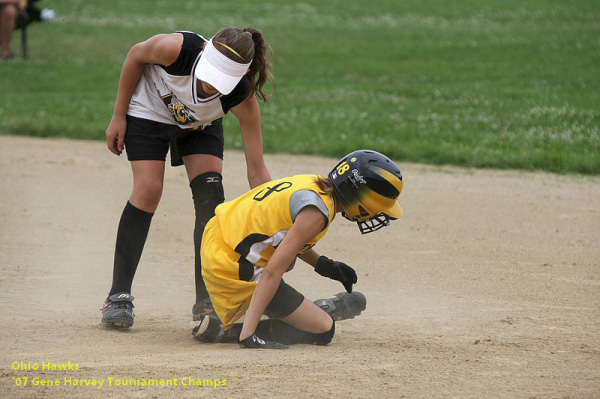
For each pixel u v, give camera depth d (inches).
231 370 576.4
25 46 3292.3
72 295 847.7
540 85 2559.1
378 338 694.5
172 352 641.6
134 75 721.6
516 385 554.9
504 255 1042.7
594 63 2888.8
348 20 4330.7
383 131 1999.3
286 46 3560.5
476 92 2486.5
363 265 1000.2
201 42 697.0
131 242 738.2
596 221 1232.8
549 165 1665.8
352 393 530.0
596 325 737.0
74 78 2896.2
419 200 1389.0
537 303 824.3
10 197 1373.0
